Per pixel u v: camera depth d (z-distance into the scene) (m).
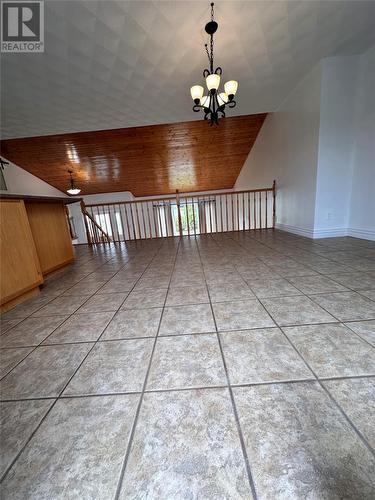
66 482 0.61
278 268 2.17
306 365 0.95
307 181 3.38
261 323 1.28
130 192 8.09
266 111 4.20
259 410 0.76
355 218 3.17
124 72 2.74
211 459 0.63
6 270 1.75
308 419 0.72
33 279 2.00
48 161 5.64
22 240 1.93
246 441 0.67
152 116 3.81
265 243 3.35
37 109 3.30
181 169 6.68
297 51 2.66
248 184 6.46
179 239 4.57
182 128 4.75
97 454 0.67
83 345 1.22
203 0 1.95
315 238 3.34
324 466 0.60
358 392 0.80
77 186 7.17
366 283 1.68
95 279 2.39
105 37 2.25
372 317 1.25
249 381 0.89
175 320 1.39
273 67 2.91
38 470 0.64
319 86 2.90
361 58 2.81
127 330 1.33
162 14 2.06
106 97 3.19
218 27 2.22
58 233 2.80
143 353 1.11
